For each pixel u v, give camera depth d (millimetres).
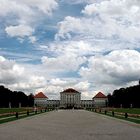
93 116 72750
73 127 35500
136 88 190375
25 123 43094
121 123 44500
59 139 22656
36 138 23281
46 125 39000
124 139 22969
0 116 63625
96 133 27844
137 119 56281
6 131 29766
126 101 199750
